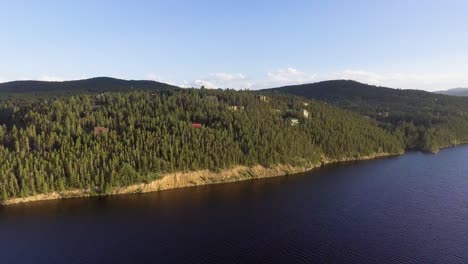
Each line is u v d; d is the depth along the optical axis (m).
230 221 148.00
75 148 182.50
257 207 164.00
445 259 116.25
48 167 173.38
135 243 129.00
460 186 195.25
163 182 190.38
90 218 151.00
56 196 171.00
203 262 116.00
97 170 177.88
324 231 137.50
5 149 176.88
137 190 182.50
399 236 132.50
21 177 167.12
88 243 129.12
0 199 163.00
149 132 198.25
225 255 120.25
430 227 140.38
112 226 143.12
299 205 166.38
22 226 142.75
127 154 185.12
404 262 114.75
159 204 167.50
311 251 122.19
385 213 155.38
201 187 193.75
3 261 117.25
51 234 136.12
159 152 193.88
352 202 169.88
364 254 119.88
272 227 141.62
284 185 199.25
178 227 142.38
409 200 172.12
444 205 164.75
